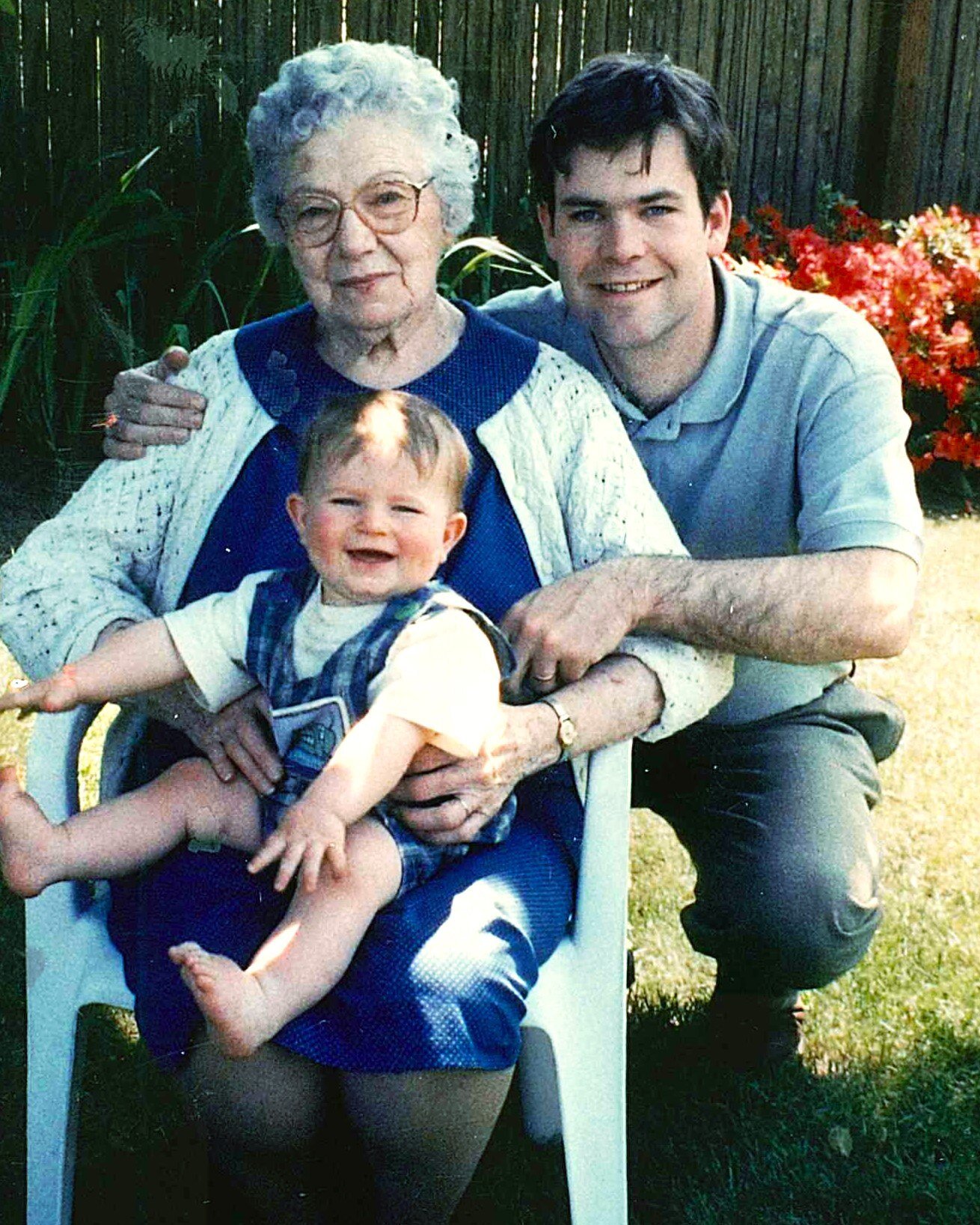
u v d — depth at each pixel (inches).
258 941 79.5
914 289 243.1
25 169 240.5
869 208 291.0
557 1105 99.6
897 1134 100.9
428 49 253.4
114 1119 103.5
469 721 78.5
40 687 84.0
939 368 239.5
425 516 80.6
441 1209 78.8
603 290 97.5
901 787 147.6
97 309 218.7
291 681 83.3
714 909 100.5
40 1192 87.4
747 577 90.4
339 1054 74.6
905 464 97.9
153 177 242.1
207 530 94.1
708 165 95.8
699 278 97.8
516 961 79.2
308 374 94.5
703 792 105.2
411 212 88.5
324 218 88.9
